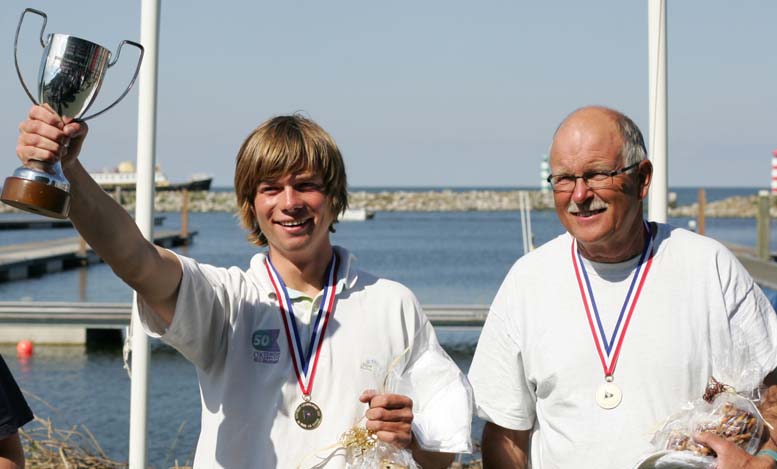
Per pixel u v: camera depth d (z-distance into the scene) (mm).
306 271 2736
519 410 3023
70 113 2318
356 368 2660
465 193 147250
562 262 2973
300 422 2607
